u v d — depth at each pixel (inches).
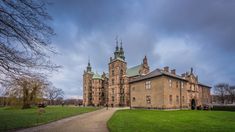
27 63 357.1
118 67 3656.5
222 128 663.1
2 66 343.6
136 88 2300.7
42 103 2463.1
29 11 313.9
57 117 1107.3
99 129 664.4
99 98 4525.1
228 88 4352.9
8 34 317.4
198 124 769.6
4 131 627.8
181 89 2255.2
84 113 1510.8
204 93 3065.9
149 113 1411.2
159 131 589.0
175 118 1022.4
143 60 3494.1
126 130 606.5
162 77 1968.5
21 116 1169.4
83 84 4913.9
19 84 394.6
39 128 690.2
